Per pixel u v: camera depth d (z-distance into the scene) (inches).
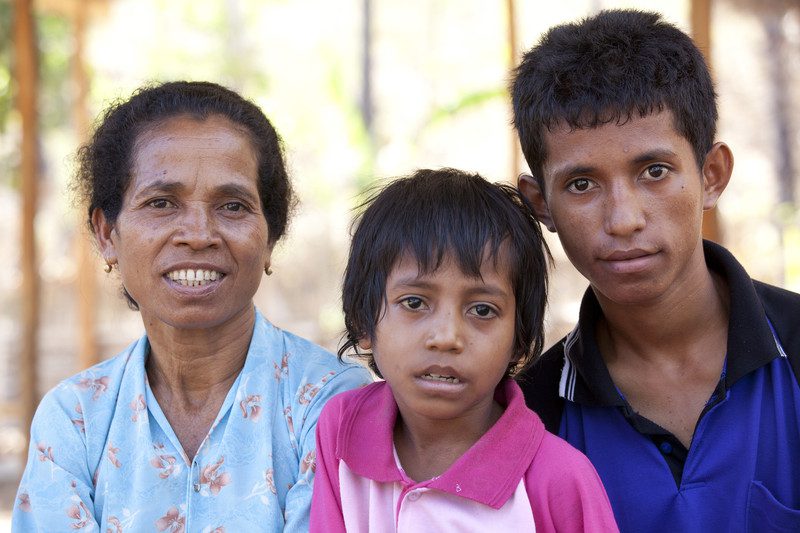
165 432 82.5
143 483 80.6
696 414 79.2
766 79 462.3
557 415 83.0
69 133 433.1
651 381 80.8
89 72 394.6
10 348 335.0
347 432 73.7
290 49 558.3
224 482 80.3
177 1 540.1
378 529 70.2
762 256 414.9
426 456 73.4
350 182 501.0
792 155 458.9
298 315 483.2
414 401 69.7
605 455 78.9
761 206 442.6
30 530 82.7
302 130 506.3
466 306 70.1
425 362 68.6
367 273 73.4
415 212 71.4
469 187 73.8
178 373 85.8
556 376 84.0
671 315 78.0
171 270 80.4
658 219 72.4
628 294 74.2
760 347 75.6
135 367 85.0
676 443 76.8
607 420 79.7
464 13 598.2
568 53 76.1
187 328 82.8
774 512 73.1
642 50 74.2
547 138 75.4
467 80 567.2
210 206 81.5
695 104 73.9
